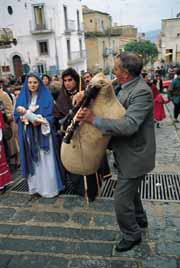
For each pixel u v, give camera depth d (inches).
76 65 1417.3
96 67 1825.8
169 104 568.7
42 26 1243.8
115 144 116.3
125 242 123.7
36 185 174.9
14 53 1282.0
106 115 109.3
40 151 169.2
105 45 1910.7
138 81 111.3
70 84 166.2
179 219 145.6
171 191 176.1
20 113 168.7
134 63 108.7
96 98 109.3
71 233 138.5
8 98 212.5
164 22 1982.0
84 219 149.6
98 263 118.6
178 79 369.4
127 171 114.3
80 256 123.0
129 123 104.3
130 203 119.5
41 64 1290.6
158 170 208.7
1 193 182.1
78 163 123.0
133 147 113.3
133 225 122.9
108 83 109.0
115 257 121.3
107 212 155.2
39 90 171.0
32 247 130.0
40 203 168.4
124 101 111.6
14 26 1253.1
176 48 1993.1
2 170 181.6
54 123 170.6
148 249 124.6
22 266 119.1
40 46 1275.8
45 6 1227.9
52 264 119.4
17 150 230.1
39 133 167.3
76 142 119.7
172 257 119.8
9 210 161.9
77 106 116.0
